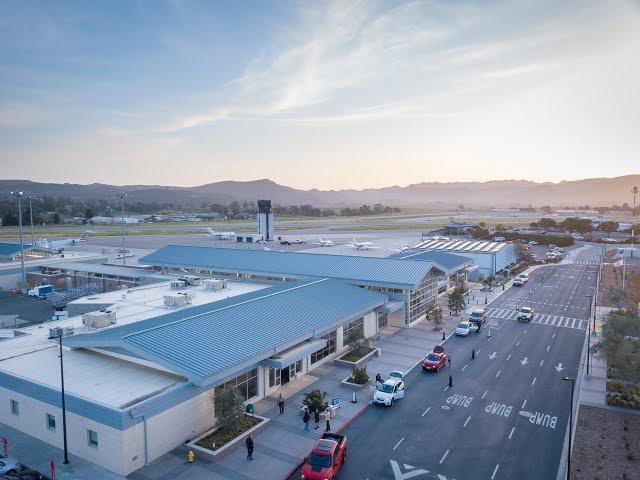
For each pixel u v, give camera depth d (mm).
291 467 31641
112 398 33719
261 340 42906
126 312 57406
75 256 115812
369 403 41844
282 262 79812
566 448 34156
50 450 34156
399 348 57719
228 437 34594
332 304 56969
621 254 143250
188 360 36688
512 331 65625
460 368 50812
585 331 65438
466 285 97938
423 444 34719
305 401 38438
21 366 40219
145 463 31891
